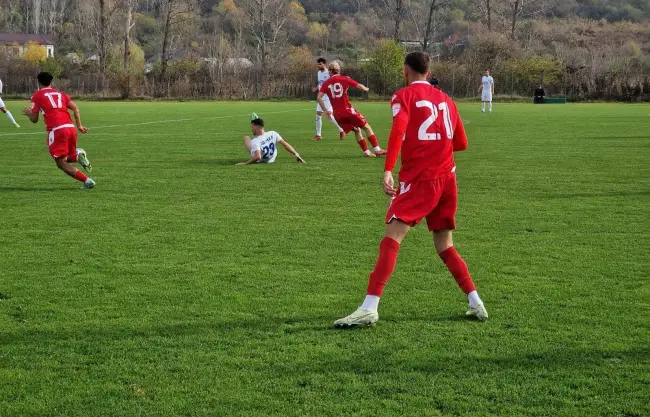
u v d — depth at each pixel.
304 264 6.34
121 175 11.73
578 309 5.14
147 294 5.48
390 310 5.13
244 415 3.57
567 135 19.83
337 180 11.23
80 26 77.88
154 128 22.31
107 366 4.16
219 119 26.98
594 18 101.94
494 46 52.84
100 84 48.94
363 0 97.94
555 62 50.41
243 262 6.41
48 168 12.62
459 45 69.75
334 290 5.59
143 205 9.11
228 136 19.39
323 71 18.58
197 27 82.44
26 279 5.86
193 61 51.97
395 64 50.56
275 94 50.50
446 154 4.92
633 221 8.17
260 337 4.61
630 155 14.80
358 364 4.18
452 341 4.53
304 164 13.28
